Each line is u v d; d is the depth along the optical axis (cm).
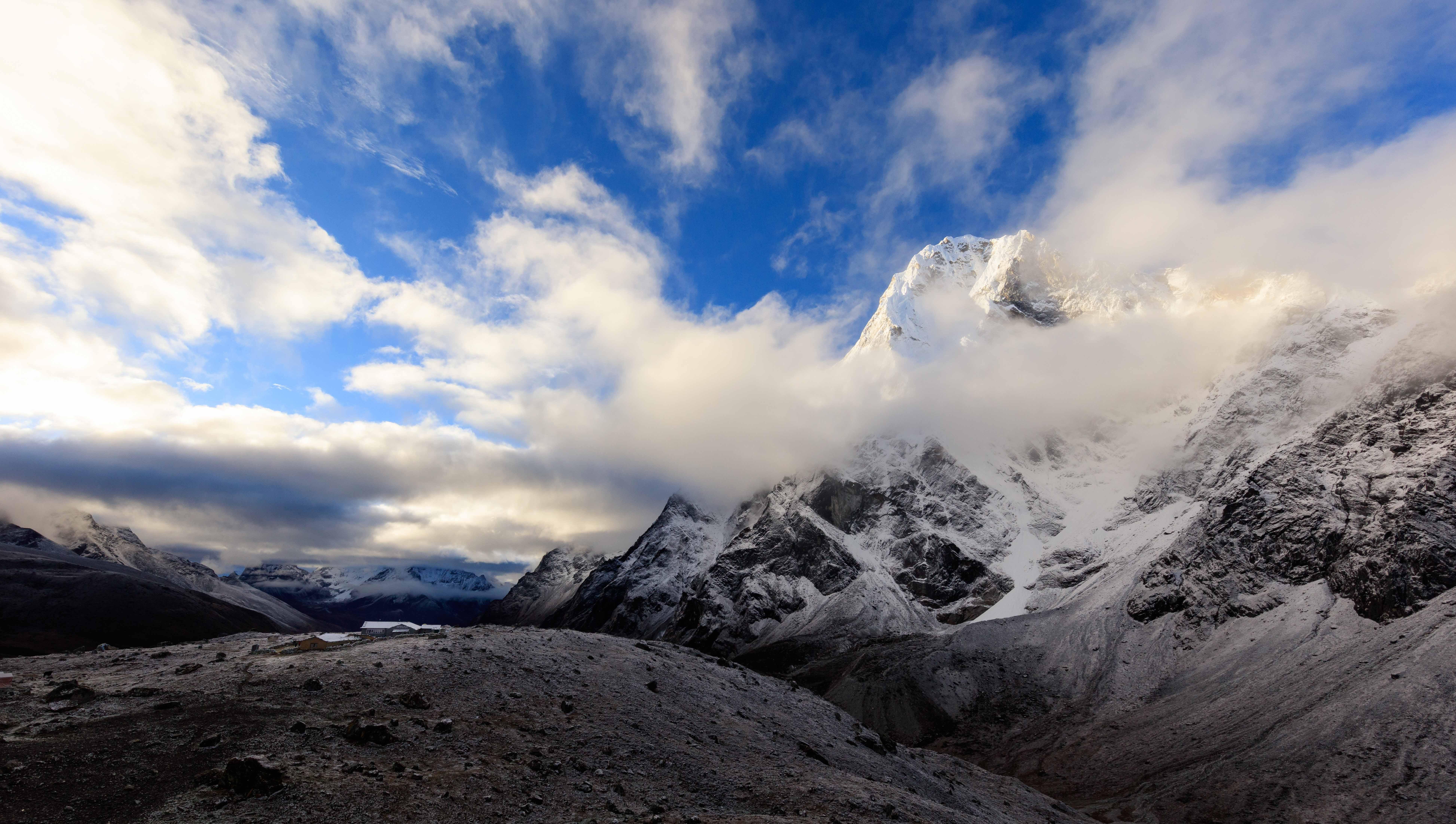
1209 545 18900
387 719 3844
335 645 5947
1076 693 16488
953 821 4319
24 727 3262
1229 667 14938
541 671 5366
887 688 18138
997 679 17912
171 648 5819
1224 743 11688
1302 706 11819
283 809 2766
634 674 5928
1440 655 11144
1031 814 7206
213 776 2958
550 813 3206
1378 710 10569
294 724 3578
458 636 6338
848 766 5462
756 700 6612
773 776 4372
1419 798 8588
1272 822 9200
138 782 2881
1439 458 15325
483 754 3716
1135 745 13062
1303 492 18012
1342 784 9362
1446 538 13688
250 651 5569
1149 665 16550
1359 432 18462
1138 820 10181
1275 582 16800
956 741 15800
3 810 2531
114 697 3800
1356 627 13912
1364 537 15325
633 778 3906
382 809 2902
